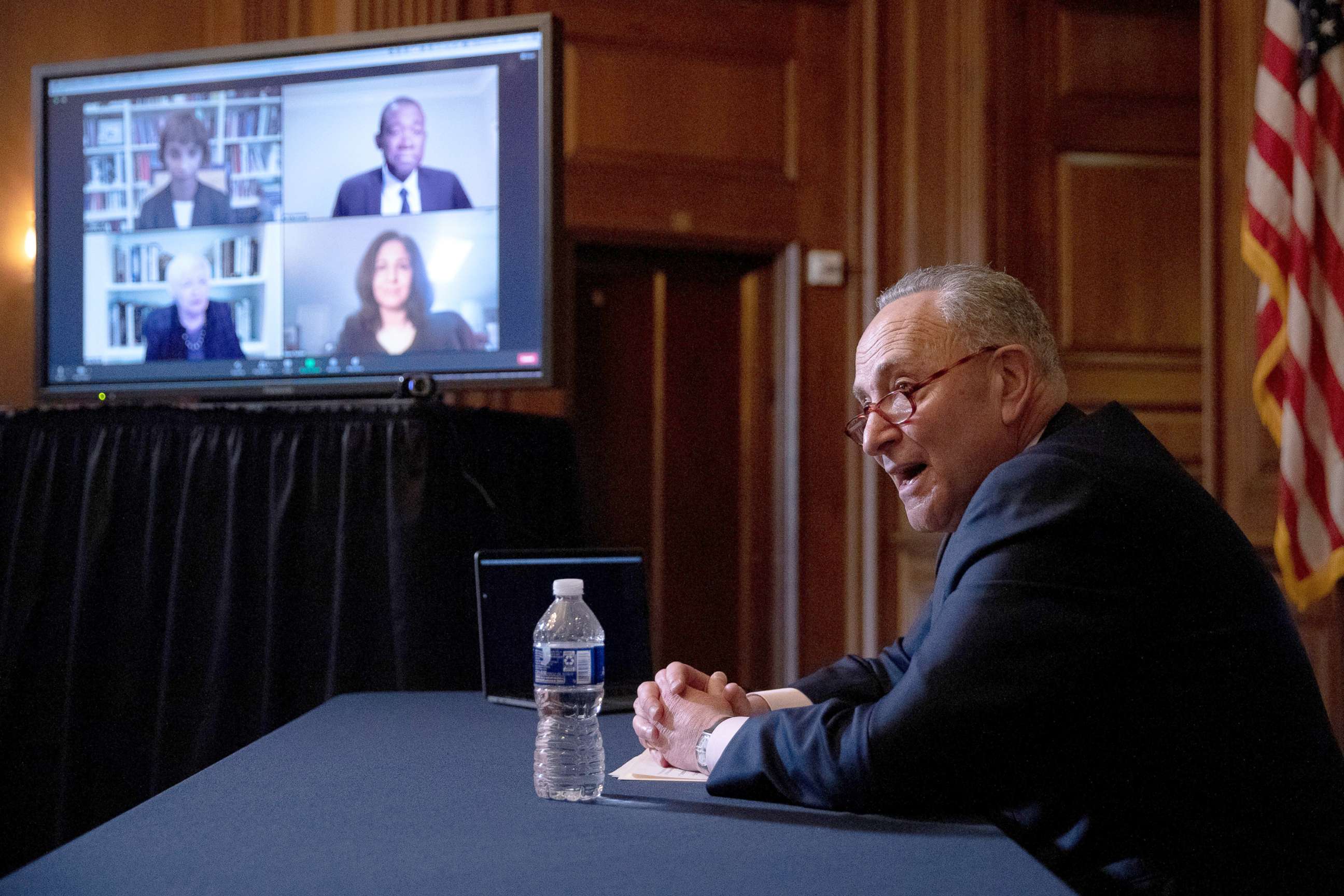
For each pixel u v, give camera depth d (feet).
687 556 16.03
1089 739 4.00
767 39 16.05
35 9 14.25
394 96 10.30
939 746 3.78
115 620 8.79
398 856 3.23
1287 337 10.12
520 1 15.08
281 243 10.43
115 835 3.44
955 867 3.17
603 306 15.92
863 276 16.22
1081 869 3.99
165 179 10.65
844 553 16.11
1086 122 16.11
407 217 10.24
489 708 5.86
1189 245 16.25
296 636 8.51
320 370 10.30
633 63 15.55
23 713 8.84
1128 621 3.99
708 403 16.21
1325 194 10.07
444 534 8.52
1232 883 3.93
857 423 5.17
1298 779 4.06
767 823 3.67
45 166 10.85
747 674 16.08
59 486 8.97
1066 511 4.07
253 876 3.03
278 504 8.55
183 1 14.56
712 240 15.79
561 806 3.85
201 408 8.77
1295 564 9.92
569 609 5.41
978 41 15.81
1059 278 15.97
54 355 10.80
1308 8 10.22
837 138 16.26
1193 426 16.08
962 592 4.08
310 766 4.45
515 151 10.09
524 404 15.15
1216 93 11.43
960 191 15.96
